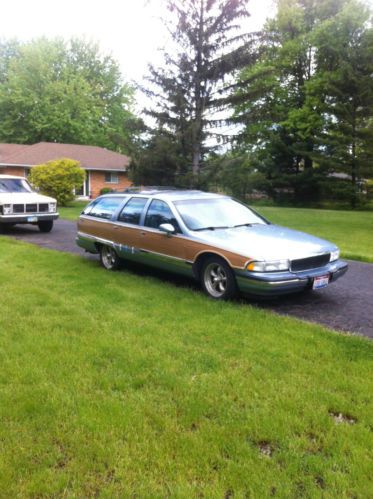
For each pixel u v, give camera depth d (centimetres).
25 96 4241
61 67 4666
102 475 252
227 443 279
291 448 275
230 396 337
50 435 287
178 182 2283
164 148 2258
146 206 730
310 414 311
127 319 514
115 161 3484
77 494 238
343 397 335
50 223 1380
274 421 302
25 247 1044
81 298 602
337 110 2906
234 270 571
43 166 2481
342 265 616
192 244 626
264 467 257
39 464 260
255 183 2820
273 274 548
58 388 348
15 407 319
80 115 4416
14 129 4325
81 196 3312
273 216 2009
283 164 3550
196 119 2244
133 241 729
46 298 600
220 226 671
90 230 836
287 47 3241
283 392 342
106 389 348
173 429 294
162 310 550
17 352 419
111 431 291
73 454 269
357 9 2983
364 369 384
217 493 237
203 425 299
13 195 1359
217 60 2248
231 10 2212
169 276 756
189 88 2328
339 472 251
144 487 242
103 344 437
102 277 733
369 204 3228
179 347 430
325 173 3375
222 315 530
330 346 434
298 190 3453
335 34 3069
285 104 3562
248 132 2428
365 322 527
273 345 439
